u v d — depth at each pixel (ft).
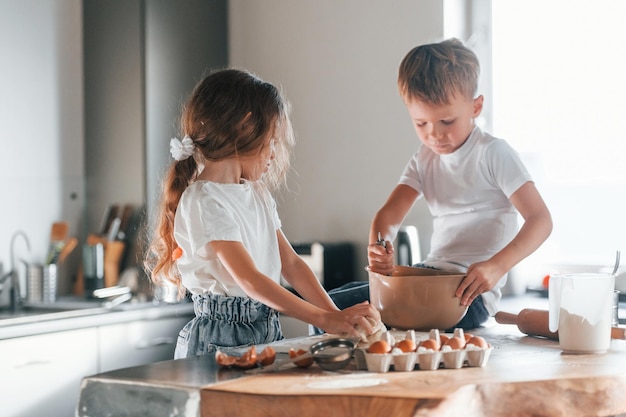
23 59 10.97
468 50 6.37
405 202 7.03
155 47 11.13
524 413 4.03
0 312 10.64
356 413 3.68
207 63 11.88
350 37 11.13
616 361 4.67
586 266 10.21
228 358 4.52
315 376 4.25
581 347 4.98
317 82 11.48
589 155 10.22
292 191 11.72
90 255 11.21
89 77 11.58
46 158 11.23
